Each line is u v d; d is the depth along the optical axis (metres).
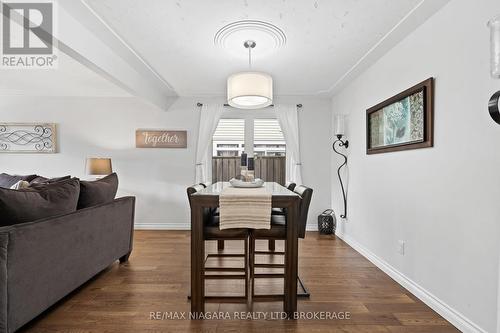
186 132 4.48
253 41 2.50
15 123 4.39
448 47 1.88
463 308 1.75
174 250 3.38
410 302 2.12
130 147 4.47
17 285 1.60
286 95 4.36
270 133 4.62
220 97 4.47
